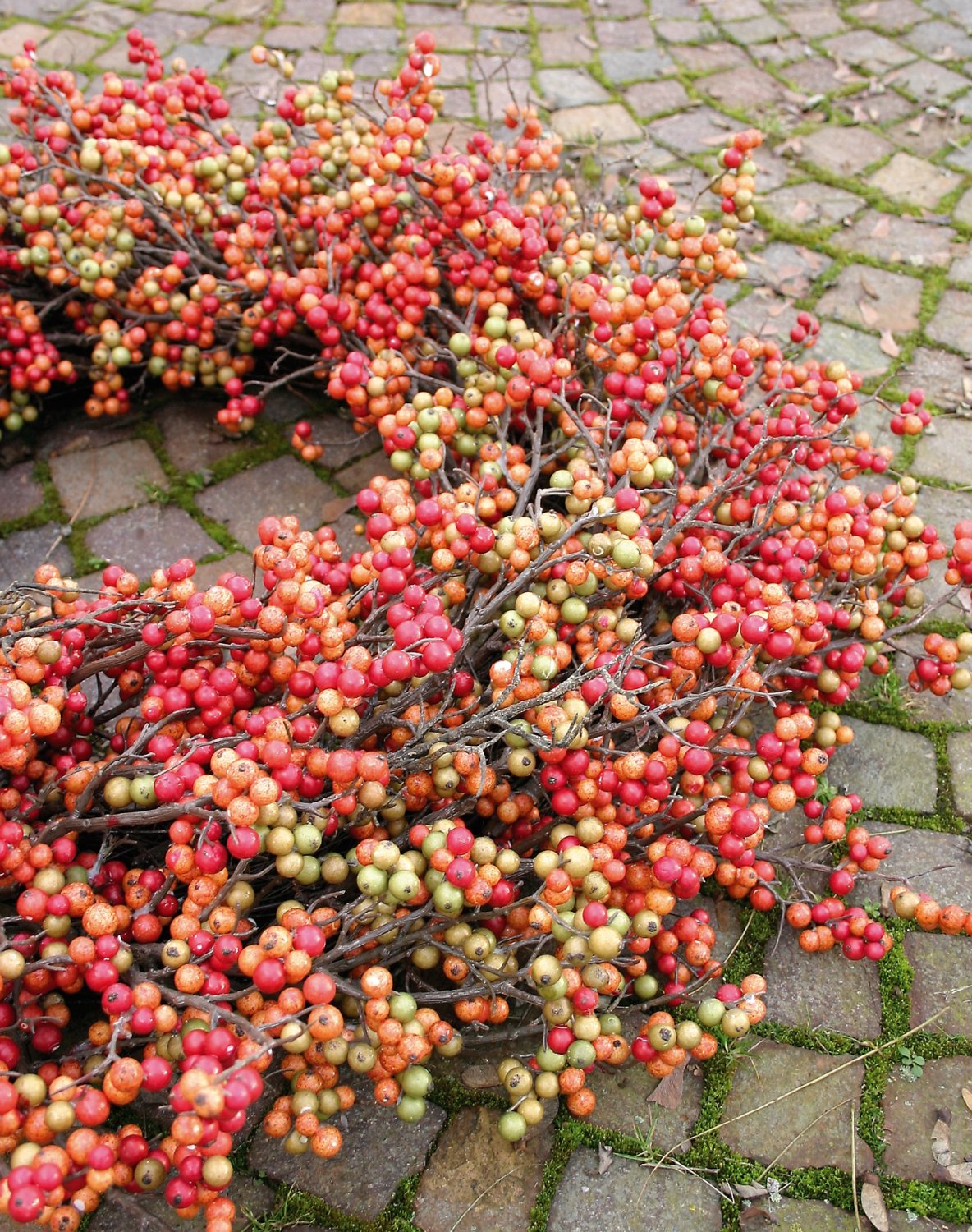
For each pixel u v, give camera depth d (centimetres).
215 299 317
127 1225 190
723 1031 194
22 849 182
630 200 363
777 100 517
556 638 216
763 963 231
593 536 218
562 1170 200
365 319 301
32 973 178
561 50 549
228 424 342
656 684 208
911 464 345
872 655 266
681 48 556
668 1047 192
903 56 548
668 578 246
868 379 374
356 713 204
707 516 254
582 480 226
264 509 336
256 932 210
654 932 191
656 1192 197
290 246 337
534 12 583
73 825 187
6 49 533
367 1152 200
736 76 534
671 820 214
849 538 238
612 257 315
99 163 307
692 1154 202
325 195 324
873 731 275
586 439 244
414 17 574
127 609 214
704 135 491
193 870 179
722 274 280
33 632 207
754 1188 197
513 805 215
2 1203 146
